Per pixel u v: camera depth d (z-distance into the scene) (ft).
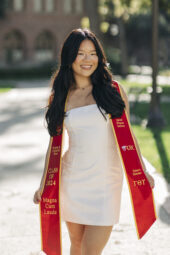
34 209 21.62
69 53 12.75
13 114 61.52
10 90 106.01
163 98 77.10
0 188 25.27
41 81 156.87
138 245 16.87
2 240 17.83
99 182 12.50
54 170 12.78
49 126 13.00
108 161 12.60
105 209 12.42
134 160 12.57
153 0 44.37
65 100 12.95
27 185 25.90
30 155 34.35
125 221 19.35
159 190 23.35
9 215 20.76
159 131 43.83
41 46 204.13
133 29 207.41
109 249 16.52
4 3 192.65
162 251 16.28
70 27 204.23
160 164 29.37
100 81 12.89
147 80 129.18
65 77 12.98
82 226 13.12
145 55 230.07
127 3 94.38
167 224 18.81
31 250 16.78
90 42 12.75
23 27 199.11
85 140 12.48
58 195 12.69
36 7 200.34
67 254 16.38
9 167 30.45
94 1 127.65
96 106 12.49
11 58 196.13
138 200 12.69
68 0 203.51
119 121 12.59
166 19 181.57
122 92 13.00
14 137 42.75
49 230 12.94
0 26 196.13
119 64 165.99
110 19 173.68
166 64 214.07
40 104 75.36
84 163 12.53
